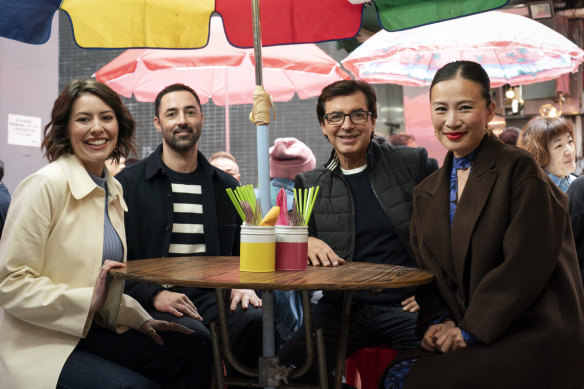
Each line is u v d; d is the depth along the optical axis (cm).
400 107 628
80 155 204
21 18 222
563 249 180
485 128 189
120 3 236
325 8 239
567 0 561
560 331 166
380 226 238
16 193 191
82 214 198
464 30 376
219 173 272
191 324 220
